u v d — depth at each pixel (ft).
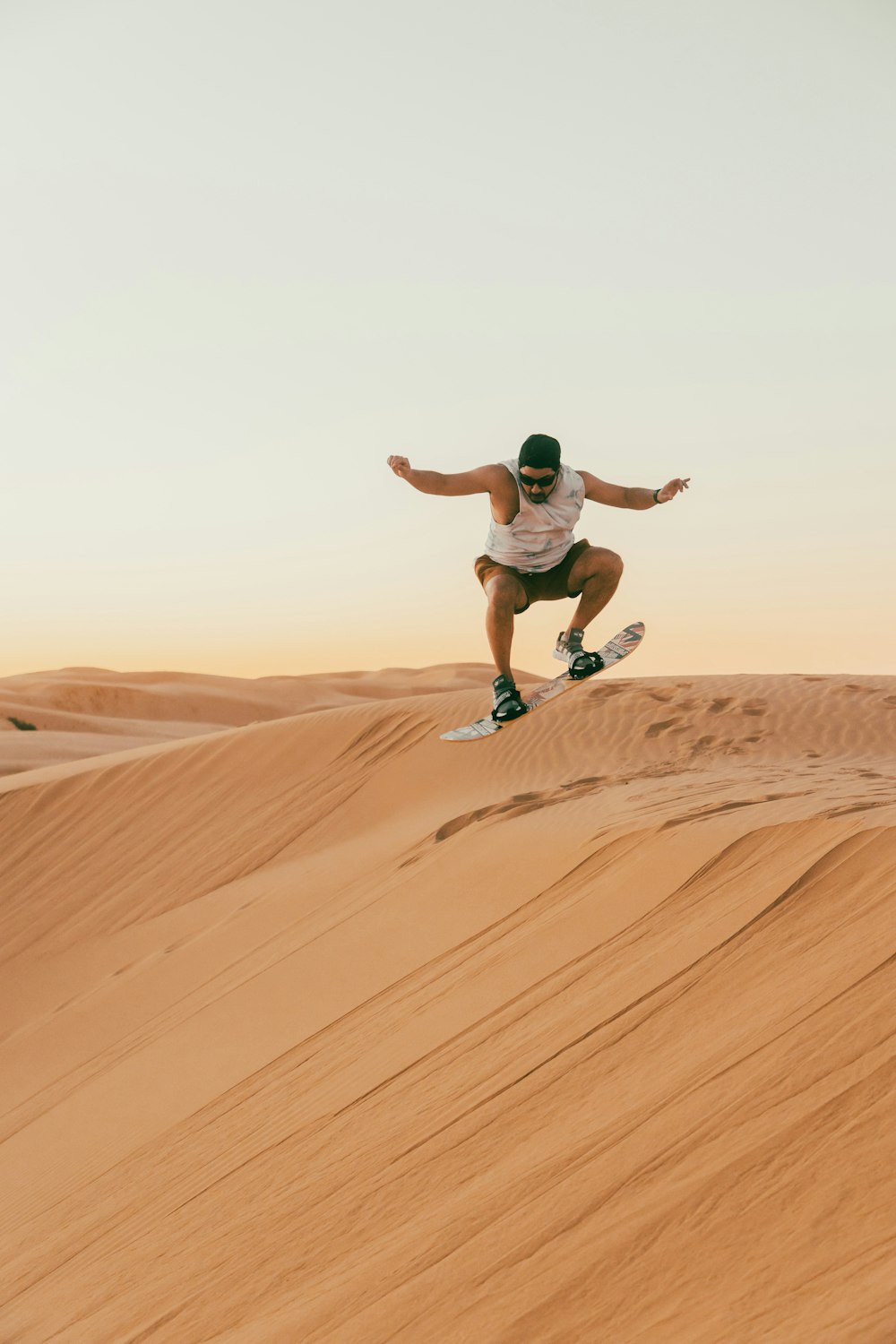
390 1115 17.26
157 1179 19.25
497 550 18.01
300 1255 14.26
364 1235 14.05
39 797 55.72
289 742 54.60
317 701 329.31
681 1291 10.26
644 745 47.65
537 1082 16.10
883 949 14.82
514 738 50.31
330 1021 23.56
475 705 54.24
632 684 56.08
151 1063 25.90
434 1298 11.78
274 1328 12.58
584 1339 10.23
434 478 16.99
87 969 38.34
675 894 21.40
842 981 14.52
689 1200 11.45
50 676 341.82
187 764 55.16
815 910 17.57
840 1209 10.31
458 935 25.32
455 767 48.34
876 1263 9.33
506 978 21.11
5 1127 26.50
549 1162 13.62
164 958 34.73
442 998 21.65
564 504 17.31
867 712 49.52
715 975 16.99
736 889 20.21
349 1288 12.72
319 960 27.68
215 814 50.11
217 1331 13.33
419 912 28.12
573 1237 11.80
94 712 280.92
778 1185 11.05
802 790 29.27
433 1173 14.87
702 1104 13.25
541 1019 18.43
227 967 31.04
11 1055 32.30
